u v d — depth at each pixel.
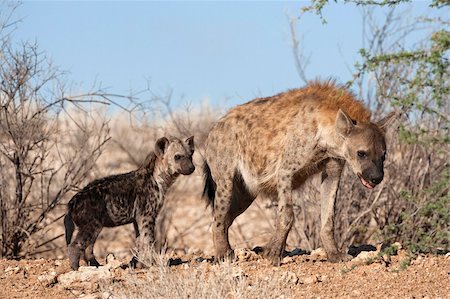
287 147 19.80
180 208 34.22
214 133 21.08
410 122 21.52
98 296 16.62
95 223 19.34
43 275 18.56
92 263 19.75
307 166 19.81
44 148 25.16
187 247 29.88
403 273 17.91
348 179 24.25
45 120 23.72
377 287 17.08
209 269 18.81
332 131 19.33
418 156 23.64
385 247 20.02
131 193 19.94
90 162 27.16
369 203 24.34
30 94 23.16
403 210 23.34
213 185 21.36
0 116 23.08
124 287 17.31
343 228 24.22
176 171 20.47
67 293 17.47
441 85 15.55
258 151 20.27
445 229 20.95
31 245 24.41
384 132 19.61
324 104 19.59
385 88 23.16
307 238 24.59
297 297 16.48
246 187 20.86
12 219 23.20
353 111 19.59
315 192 24.48
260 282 16.19
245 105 20.98
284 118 20.02
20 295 17.47
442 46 15.26
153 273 18.03
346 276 17.95
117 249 29.56
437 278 17.58
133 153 33.38
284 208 19.61
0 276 19.08
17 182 23.23
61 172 28.86
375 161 19.00
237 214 21.41
